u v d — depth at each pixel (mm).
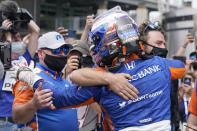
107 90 1459
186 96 3354
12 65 2709
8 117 3061
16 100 1956
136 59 1517
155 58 1571
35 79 1596
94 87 1451
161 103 1455
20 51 3195
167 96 1502
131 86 1403
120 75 1422
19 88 2000
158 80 1476
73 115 2260
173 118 1817
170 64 1607
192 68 3771
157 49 1752
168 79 1540
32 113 1750
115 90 1399
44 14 15281
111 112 1463
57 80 2324
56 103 1487
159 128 1410
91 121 2689
